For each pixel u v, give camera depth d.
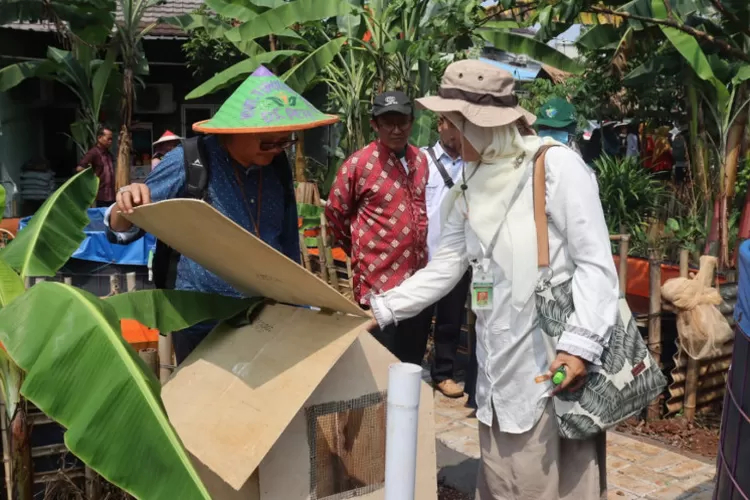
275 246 3.04
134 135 15.08
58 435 3.30
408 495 1.66
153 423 1.90
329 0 8.20
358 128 9.45
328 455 2.39
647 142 12.23
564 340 2.32
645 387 2.42
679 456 4.33
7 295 2.62
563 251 2.42
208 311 2.59
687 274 4.96
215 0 9.72
